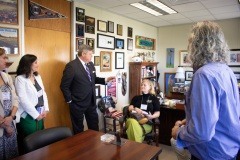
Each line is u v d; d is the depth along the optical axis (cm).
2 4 242
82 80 288
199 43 104
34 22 283
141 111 286
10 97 203
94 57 381
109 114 356
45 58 302
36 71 245
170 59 576
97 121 326
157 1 348
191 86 103
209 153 105
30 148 162
